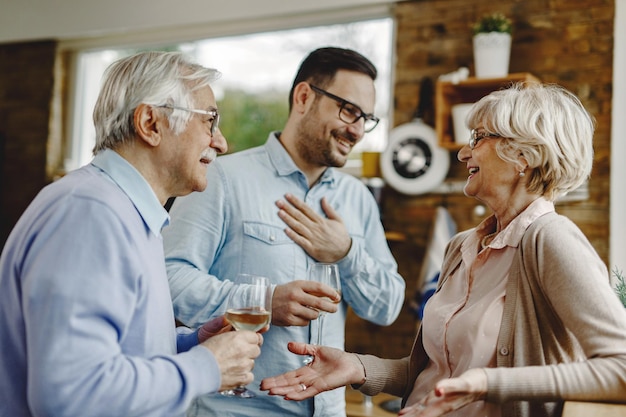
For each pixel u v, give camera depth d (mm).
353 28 3613
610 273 2838
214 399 1810
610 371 1152
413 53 3350
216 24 3934
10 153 4348
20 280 1168
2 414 1177
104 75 1365
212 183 1921
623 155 2889
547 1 3068
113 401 1104
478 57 3014
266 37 3840
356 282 1997
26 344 1168
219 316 1614
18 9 4387
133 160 1323
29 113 4324
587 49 2979
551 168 1374
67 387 1076
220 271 1923
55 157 4301
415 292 3180
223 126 3904
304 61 2053
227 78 3928
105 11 4160
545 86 1452
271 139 2068
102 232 1158
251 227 1908
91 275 1124
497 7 3168
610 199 2873
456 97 3176
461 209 3180
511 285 1352
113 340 1144
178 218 1901
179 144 1337
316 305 1693
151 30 4109
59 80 4328
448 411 1213
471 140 1480
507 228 1408
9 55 4426
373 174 3332
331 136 1973
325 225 1956
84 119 4367
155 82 1312
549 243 1297
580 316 1211
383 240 2213
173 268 1834
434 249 3051
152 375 1156
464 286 1479
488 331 1356
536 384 1188
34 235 1164
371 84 2020
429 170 3209
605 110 2922
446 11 3283
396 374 1595
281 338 1835
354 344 3369
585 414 1090
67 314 1091
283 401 1817
